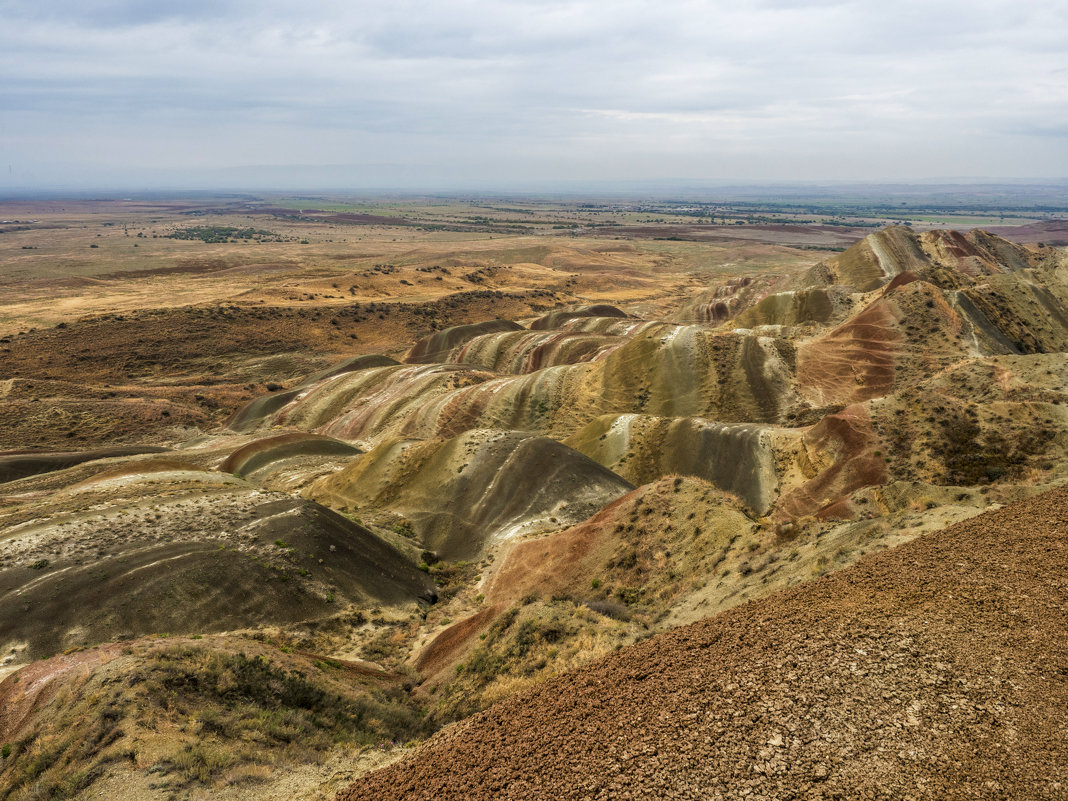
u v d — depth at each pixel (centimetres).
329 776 1437
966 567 1307
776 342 6769
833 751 894
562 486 3912
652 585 2394
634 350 7050
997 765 822
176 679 1734
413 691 2116
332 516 3394
